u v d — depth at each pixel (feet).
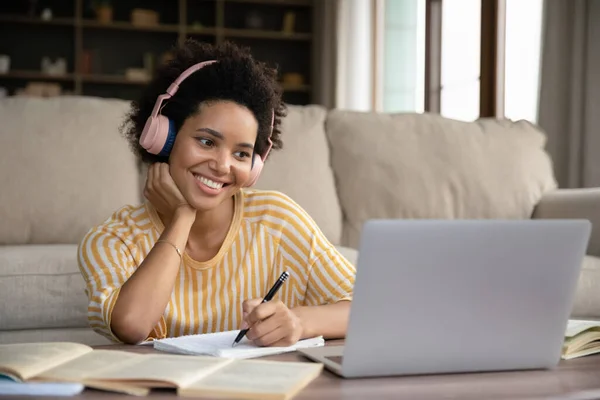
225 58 3.81
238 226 4.26
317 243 4.40
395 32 18.17
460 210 8.91
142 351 3.20
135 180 8.43
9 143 8.03
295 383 2.35
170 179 3.84
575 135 12.07
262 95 3.78
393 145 9.00
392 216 8.71
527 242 2.64
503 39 13.87
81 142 8.23
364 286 2.48
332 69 20.65
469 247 2.56
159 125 3.76
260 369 2.56
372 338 2.54
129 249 4.07
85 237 4.09
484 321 2.68
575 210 8.57
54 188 7.97
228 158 3.69
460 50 15.44
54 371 2.45
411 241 2.48
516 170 9.20
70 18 22.74
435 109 16.55
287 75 24.38
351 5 19.72
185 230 3.78
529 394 2.38
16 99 8.52
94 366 2.54
